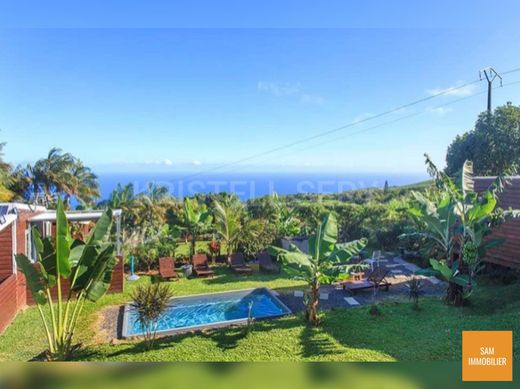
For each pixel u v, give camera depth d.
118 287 12.37
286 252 9.41
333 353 7.25
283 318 9.69
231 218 17.86
